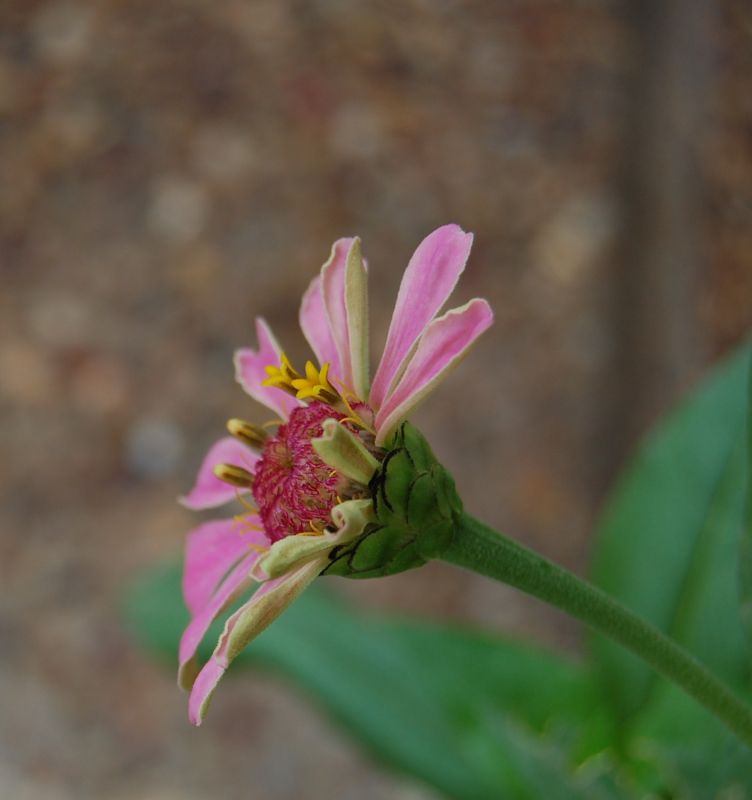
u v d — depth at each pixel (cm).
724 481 34
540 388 60
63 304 69
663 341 53
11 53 80
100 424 65
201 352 66
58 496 63
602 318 60
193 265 69
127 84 77
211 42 78
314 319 25
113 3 81
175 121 75
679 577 34
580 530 56
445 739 34
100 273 70
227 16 78
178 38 78
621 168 56
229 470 25
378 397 24
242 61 76
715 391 34
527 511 57
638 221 54
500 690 35
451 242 23
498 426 60
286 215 70
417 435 23
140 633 37
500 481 59
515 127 70
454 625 35
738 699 25
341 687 34
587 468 57
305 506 24
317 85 74
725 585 33
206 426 64
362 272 24
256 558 24
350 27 76
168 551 60
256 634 22
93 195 73
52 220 73
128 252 71
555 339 62
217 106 75
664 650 25
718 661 33
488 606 56
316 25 77
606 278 60
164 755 55
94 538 61
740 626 33
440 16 76
